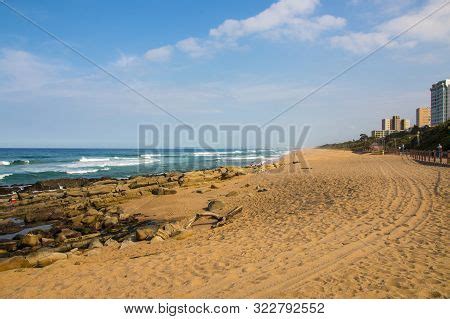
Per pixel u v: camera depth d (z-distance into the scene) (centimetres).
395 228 845
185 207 1571
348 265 643
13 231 1338
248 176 2559
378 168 2492
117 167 4028
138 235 1049
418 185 1435
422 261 630
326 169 2722
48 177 3114
